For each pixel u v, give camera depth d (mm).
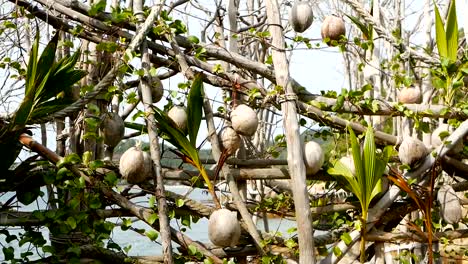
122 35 2910
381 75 4324
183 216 2809
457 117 3131
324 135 3133
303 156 2789
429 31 4230
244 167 3000
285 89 2717
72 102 2674
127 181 2646
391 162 3223
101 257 2729
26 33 3322
